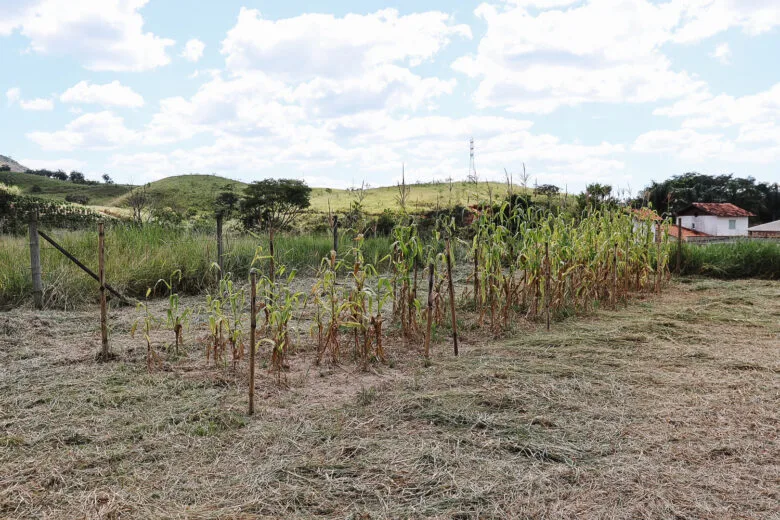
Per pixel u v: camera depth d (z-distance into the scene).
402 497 2.49
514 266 6.54
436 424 3.32
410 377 4.32
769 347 5.25
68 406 3.61
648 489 2.55
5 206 16.73
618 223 8.52
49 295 7.21
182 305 7.56
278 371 4.35
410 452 2.93
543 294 6.71
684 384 4.07
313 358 4.93
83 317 6.57
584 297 7.23
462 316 6.62
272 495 2.52
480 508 2.39
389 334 5.81
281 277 9.91
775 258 10.85
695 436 3.14
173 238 10.28
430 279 4.79
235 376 4.29
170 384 4.07
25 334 5.62
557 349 5.14
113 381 4.14
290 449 3.00
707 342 5.48
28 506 2.43
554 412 3.51
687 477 2.66
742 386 4.04
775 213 50.44
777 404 3.66
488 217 6.77
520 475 2.68
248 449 3.02
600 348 5.16
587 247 7.53
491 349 5.20
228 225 13.76
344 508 2.42
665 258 9.00
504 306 6.27
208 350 4.62
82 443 3.08
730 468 2.76
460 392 3.81
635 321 6.36
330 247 11.85
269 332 5.47
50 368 4.48
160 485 2.63
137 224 11.23
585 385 4.00
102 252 4.69
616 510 2.39
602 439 3.10
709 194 48.75
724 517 2.33
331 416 3.47
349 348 5.28
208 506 2.44
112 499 2.48
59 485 2.62
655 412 3.51
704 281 10.28
